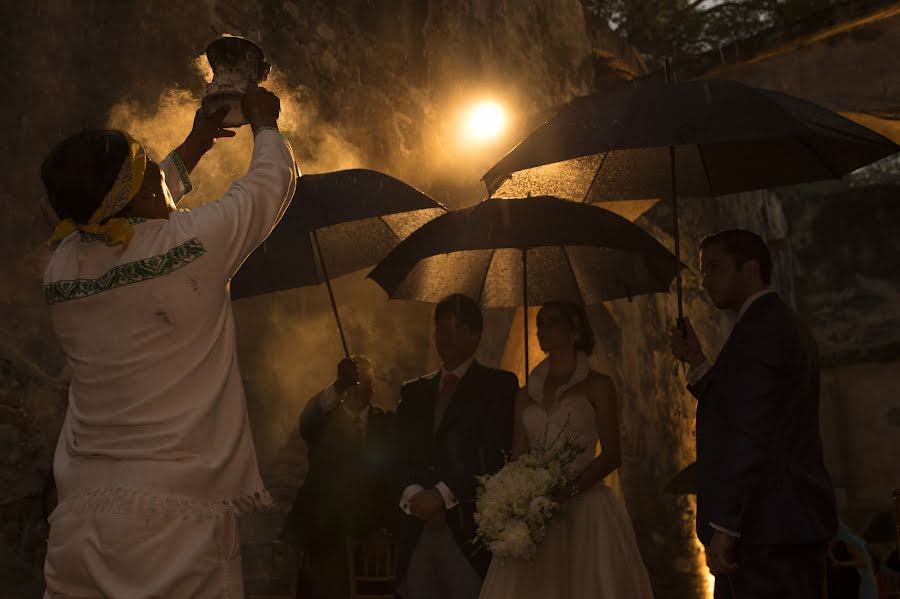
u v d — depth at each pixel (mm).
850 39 8875
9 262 4164
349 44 6438
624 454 8969
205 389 1996
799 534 2682
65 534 1933
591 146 3109
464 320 4000
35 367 4172
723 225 13156
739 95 3176
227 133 2549
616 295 4500
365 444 4609
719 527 2709
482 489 3574
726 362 2846
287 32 5918
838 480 15523
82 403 2016
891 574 6340
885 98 8758
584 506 3756
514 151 3365
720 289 3049
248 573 5004
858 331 16484
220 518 1965
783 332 2809
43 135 4402
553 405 3900
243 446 2059
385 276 4410
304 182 4086
